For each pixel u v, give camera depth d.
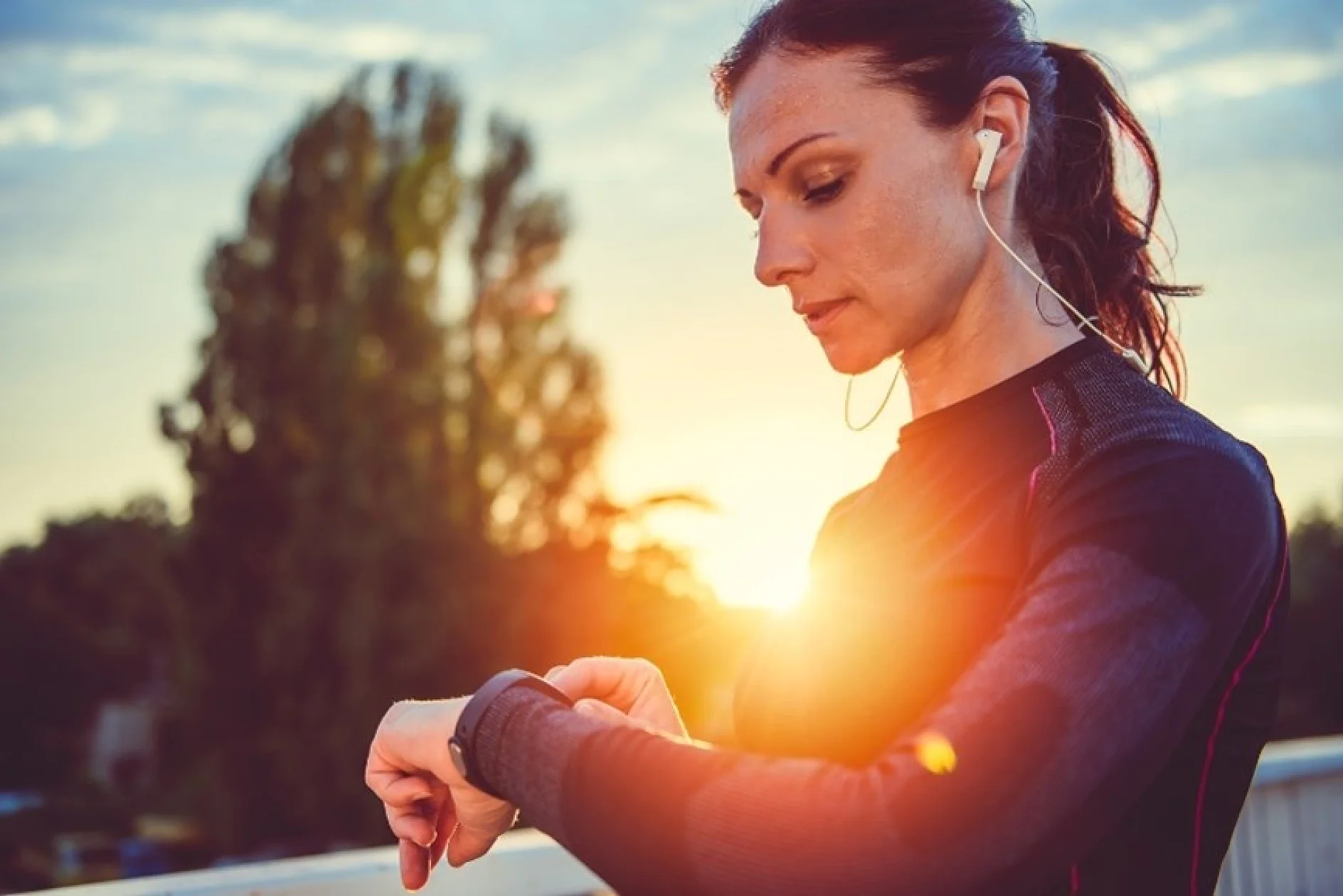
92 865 23.77
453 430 21.86
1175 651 0.69
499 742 0.78
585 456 22.30
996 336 0.94
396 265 21.11
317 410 21.12
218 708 20.84
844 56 0.90
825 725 0.90
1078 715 0.66
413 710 0.91
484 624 19.88
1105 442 0.79
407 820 0.92
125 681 45.81
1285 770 2.47
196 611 21.31
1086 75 1.09
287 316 21.92
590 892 1.79
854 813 0.65
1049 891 0.80
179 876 1.54
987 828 0.64
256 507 21.48
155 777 30.17
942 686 0.84
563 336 22.83
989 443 0.89
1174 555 0.71
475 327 22.86
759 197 0.94
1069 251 1.03
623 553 17.75
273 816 20.12
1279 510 0.85
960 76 0.90
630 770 0.70
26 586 48.00
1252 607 0.78
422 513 20.47
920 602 0.86
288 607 19.97
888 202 0.89
